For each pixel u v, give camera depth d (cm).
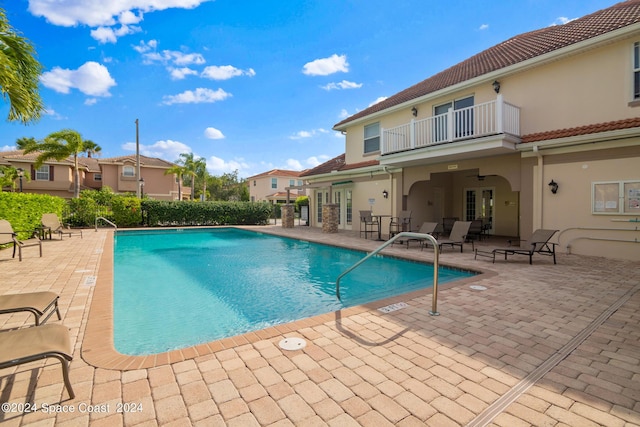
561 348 343
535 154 1016
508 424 225
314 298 646
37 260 858
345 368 301
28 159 2972
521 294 547
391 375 289
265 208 2473
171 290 702
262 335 375
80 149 2728
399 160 1298
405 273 858
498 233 1557
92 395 255
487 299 520
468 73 1299
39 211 1345
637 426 222
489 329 396
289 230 1877
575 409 241
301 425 223
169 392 261
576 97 970
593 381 279
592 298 523
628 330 391
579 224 935
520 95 1094
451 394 260
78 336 366
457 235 1048
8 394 254
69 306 475
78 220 1922
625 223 855
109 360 309
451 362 312
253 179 4725
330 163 2127
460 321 422
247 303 614
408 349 340
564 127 993
